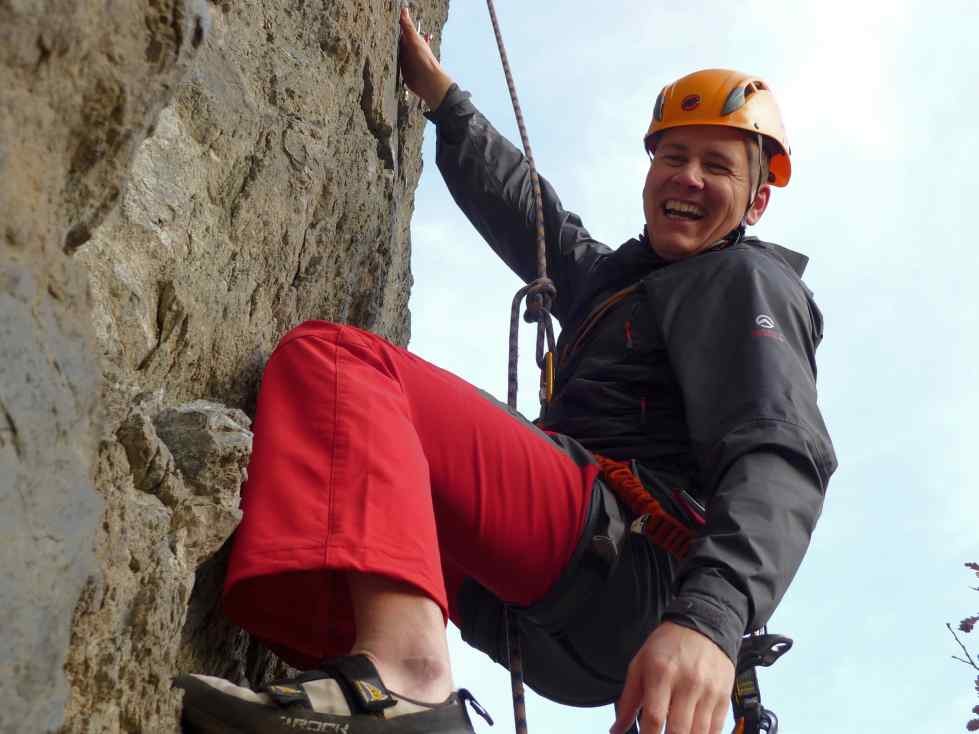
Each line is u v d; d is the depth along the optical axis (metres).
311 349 2.43
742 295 2.82
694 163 3.20
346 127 3.36
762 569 2.32
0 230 1.54
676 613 2.23
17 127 1.58
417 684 2.07
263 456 2.29
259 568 2.15
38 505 1.52
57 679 1.56
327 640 2.47
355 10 3.41
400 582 2.15
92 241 2.35
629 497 2.69
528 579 2.65
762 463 2.47
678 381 2.74
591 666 2.85
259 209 2.88
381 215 3.58
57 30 1.60
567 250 3.58
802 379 2.65
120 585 1.91
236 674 2.62
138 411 2.07
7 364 1.48
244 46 3.04
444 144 3.81
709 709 2.17
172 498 2.12
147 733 1.95
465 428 2.58
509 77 3.90
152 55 1.77
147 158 2.55
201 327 2.62
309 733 1.97
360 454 2.25
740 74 3.31
